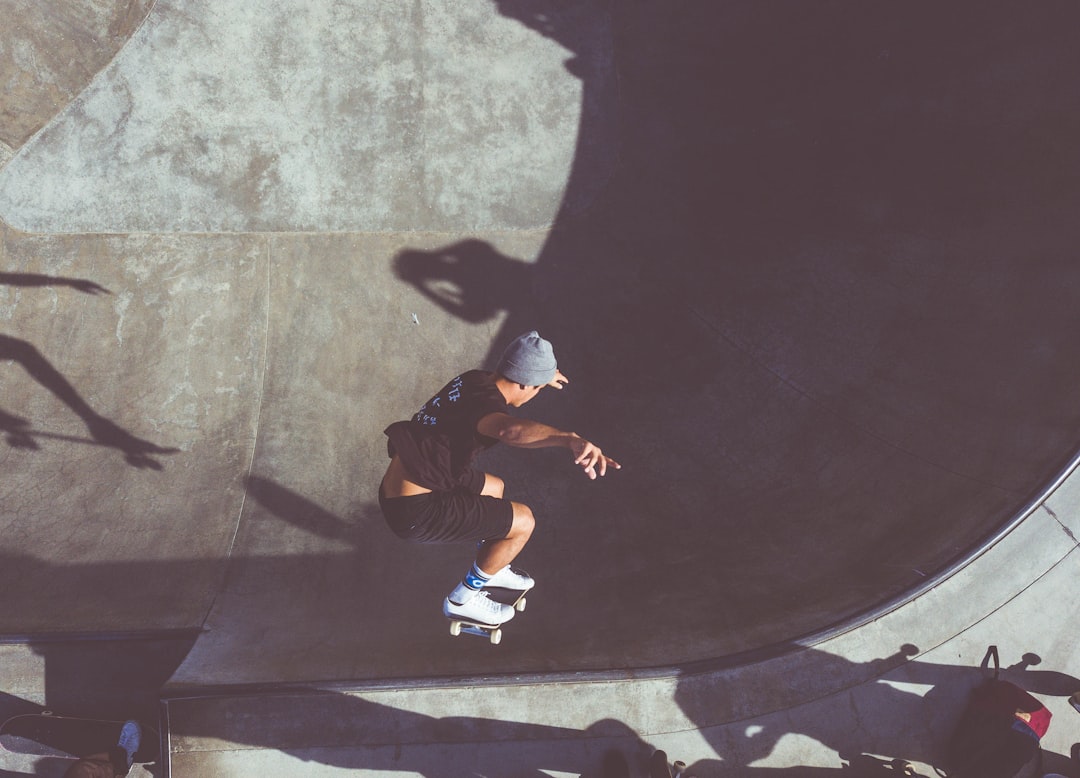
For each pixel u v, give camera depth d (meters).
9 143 7.75
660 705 4.72
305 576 6.11
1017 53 7.14
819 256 7.66
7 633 5.28
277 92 8.14
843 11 8.20
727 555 6.25
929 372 6.70
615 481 7.00
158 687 5.30
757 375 7.41
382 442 7.25
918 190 7.41
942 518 5.65
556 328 7.85
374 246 8.02
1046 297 6.29
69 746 5.16
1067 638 5.01
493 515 3.03
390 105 8.23
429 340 7.79
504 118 8.33
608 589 6.02
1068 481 5.29
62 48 7.77
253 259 7.89
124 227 7.82
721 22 8.54
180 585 5.94
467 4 8.43
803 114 8.12
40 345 7.41
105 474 6.84
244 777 4.48
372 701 4.60
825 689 4.84
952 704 4.85
